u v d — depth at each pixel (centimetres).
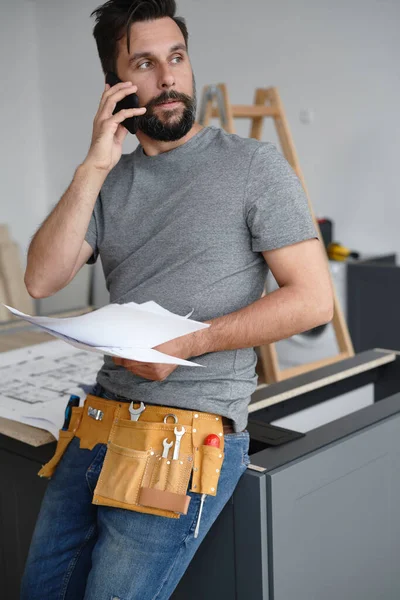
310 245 137
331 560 155
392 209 462
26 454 184
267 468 141
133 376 144
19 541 193
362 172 470
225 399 139
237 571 144
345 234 488
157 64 142
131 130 144
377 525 169
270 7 488
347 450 157
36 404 186
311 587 150
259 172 136
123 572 132
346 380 215
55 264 146
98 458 145
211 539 148
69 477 150
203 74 535
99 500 136
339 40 461
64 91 603
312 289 134
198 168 141
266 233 135
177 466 132
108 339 125
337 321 416
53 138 622
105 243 153
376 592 171
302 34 477
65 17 585
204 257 139
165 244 142
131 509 133
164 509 130
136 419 139
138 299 144
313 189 498
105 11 147
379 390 229
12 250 584
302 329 135
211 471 131
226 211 137
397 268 423
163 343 132
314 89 480
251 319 133
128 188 150
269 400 186
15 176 616
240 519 142
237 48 510
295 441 156
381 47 444
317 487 149
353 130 468
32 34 612
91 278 579
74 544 151
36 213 636
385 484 170
